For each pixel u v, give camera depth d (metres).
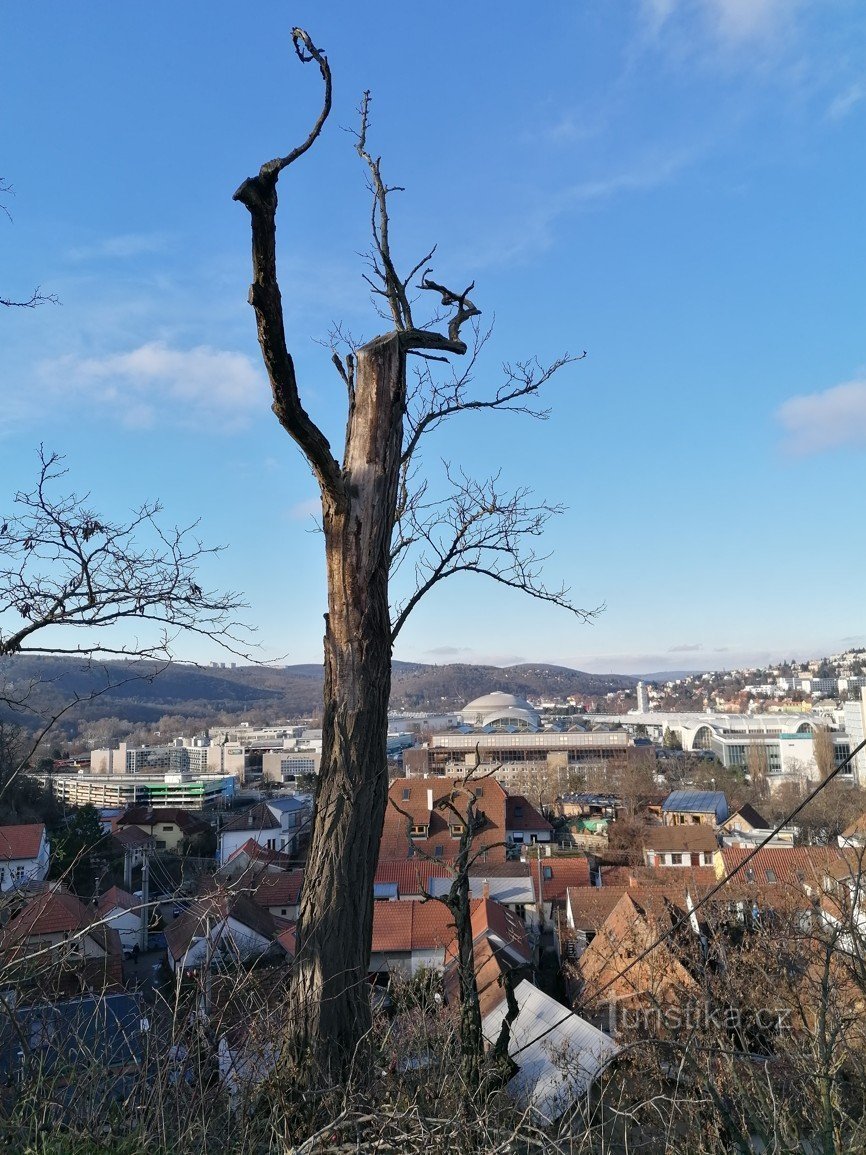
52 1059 4.14
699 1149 4.41
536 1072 9.66
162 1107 3.74
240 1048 4.49
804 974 6.91
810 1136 4.95
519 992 12.71
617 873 28.88
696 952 9.05
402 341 5.17
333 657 4.82
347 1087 3.76
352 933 4.48
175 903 5.80
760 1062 6.01
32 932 4.38
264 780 82.06
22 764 4.86
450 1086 4.48
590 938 20.19
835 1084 4.74
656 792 54.78
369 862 4.65
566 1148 4.22
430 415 5.93
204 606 5.35
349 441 5.05
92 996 4.54
